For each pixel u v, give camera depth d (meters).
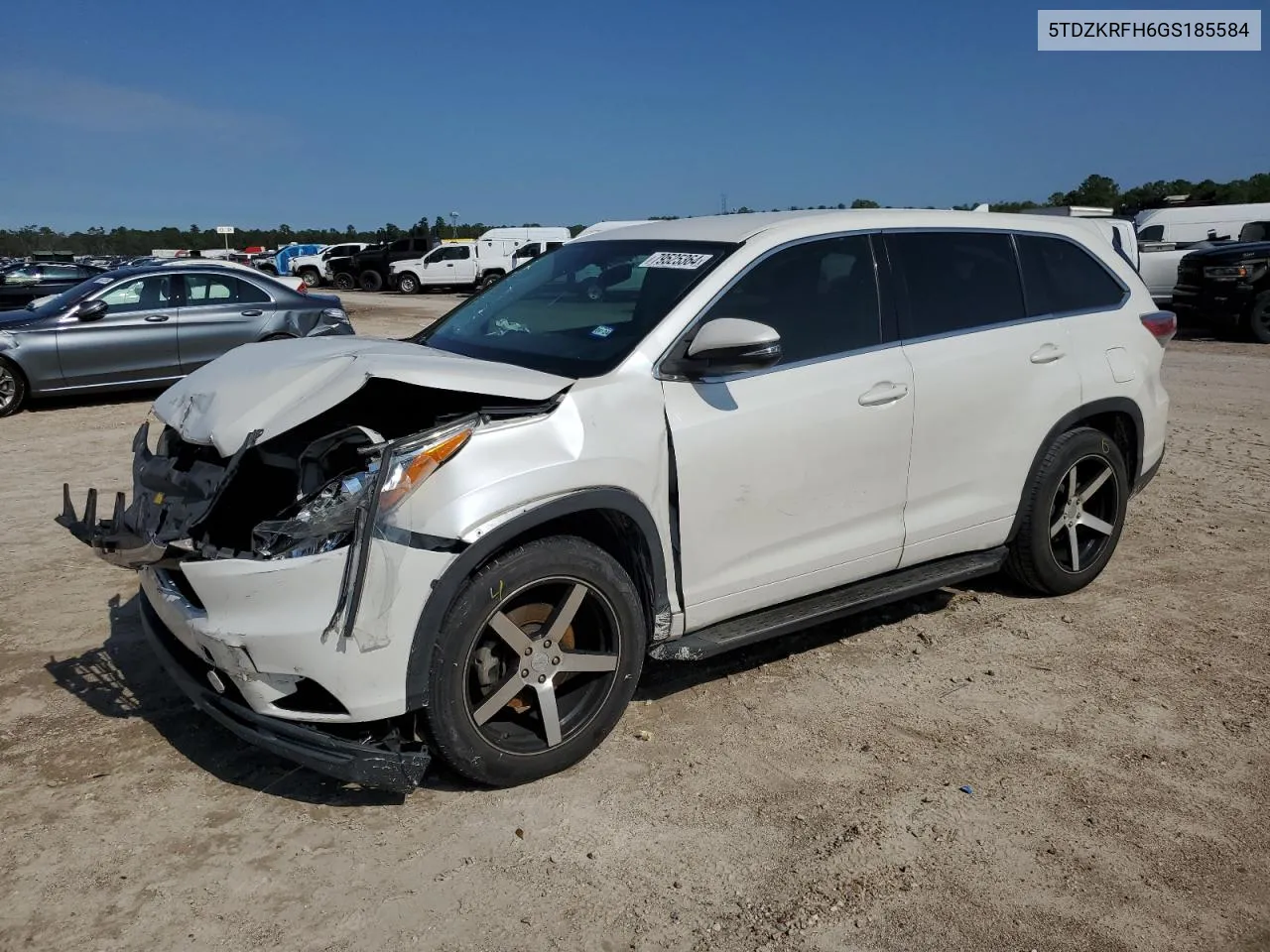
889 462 4.14
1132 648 4.51
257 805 3.29
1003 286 4.66
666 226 4.45
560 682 3.44
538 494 3.16
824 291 4.06
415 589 2.99
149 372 11.25
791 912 2.79
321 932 2.70
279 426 3.11
